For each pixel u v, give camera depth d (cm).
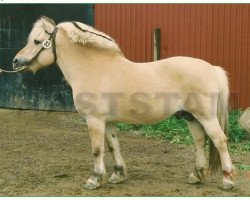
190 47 1339
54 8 1377
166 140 1067
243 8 1305
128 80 752
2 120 1281
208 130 739
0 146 1019
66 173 845
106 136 789
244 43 1310
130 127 1156
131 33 1364
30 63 777
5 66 1425
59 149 998
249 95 1310
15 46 1405
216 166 764
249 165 882
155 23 1351
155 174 840
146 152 973
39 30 775
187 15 1334
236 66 1317
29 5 1384
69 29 764
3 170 861
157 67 756
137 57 1366
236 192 752
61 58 773
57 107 1394
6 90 1437
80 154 964
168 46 1349
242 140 1055
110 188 773
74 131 1161
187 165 891
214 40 1325
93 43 762
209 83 738
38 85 1405
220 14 1317
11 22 1403
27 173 846
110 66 758
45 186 785
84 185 779
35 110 1413
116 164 793
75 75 766
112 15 1367
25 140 1070
